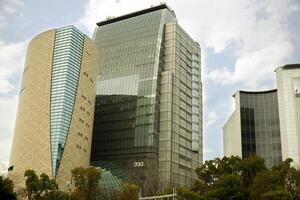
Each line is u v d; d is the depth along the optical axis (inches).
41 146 6092.5
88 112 6683.1
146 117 7249.0
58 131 6077.8
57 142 6003.9
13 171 6210.6
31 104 6510.8
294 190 3737.7
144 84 7534.5
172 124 7258.9
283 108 7741.1
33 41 7081.7
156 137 7116.1
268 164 7829.7
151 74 7539.4
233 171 4156.0
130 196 4291.3
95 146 7598.4
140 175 5920.3
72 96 6432.1
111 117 7647.6
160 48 7706.7
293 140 7406.5
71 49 6663.4
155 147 7032.5
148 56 7755.9
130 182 5457.7
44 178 4178.2
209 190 3890.3
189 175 7440.9
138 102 7445.9
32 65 6845.5
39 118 6314.0
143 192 4950.8
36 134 6230.3
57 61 6614.2
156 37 7859.3
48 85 6461.6
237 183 3789.4
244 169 4099.4
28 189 4097.0
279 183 3715.6
